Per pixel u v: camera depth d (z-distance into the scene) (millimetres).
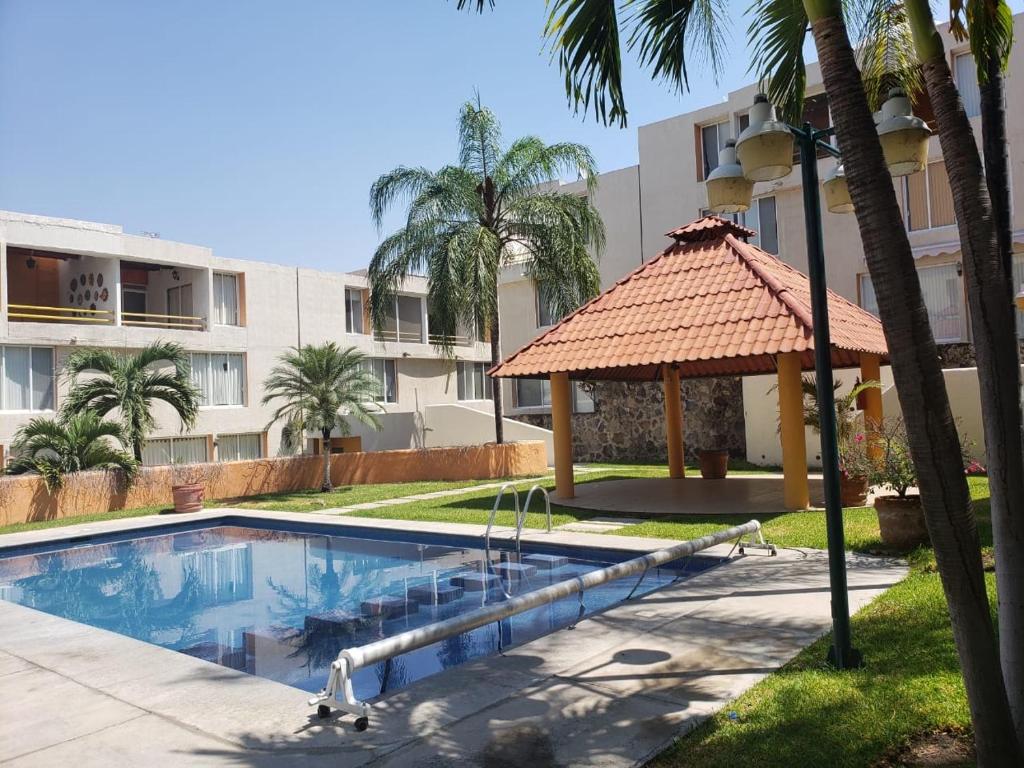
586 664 5461
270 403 28312
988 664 3135
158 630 8641
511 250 24391
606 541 10656
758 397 22156
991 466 3676
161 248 25391
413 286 33844
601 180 28656
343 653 4797
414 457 23953
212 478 21547
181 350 21156
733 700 4602
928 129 5207
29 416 22344
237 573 12062
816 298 5141
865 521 10648
